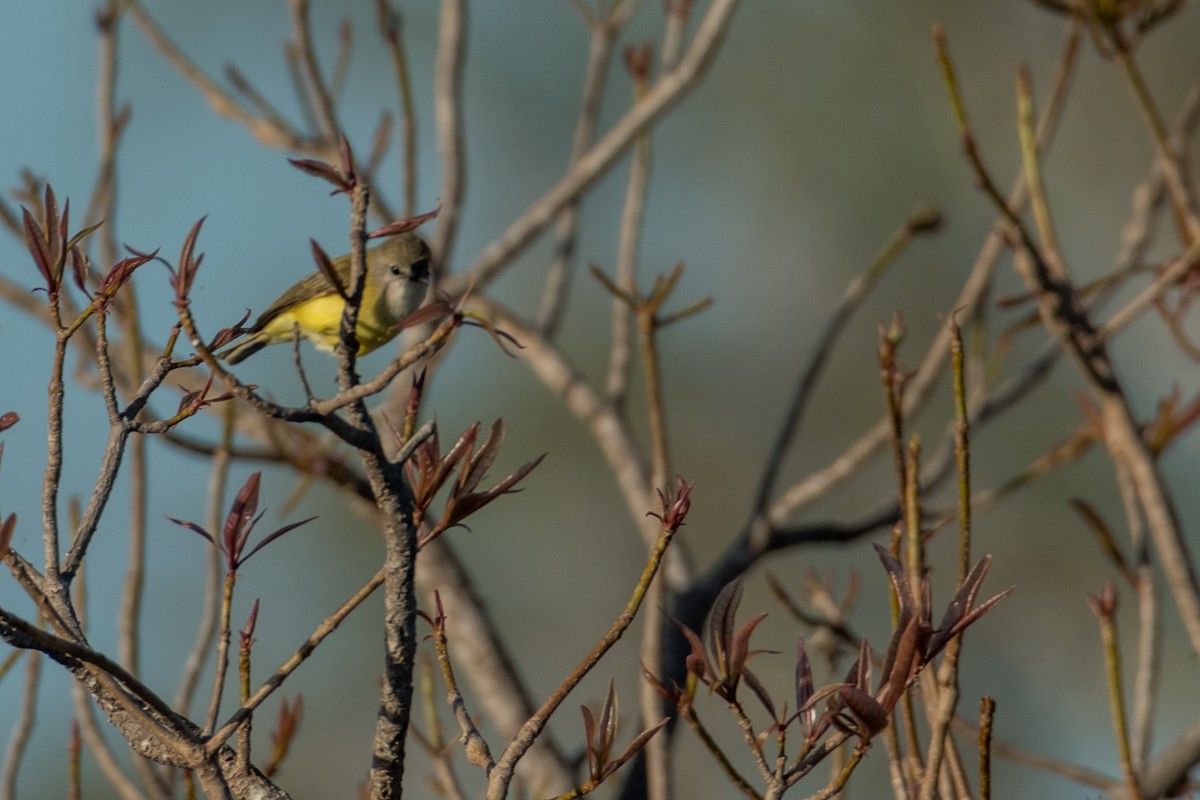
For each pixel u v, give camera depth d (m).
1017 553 19.22
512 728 9.77
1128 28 9.09
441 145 10.41
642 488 10.55
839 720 4.60
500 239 10.69
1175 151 9.09
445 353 10.11
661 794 6.92
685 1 10.87
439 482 4.75
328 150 10.23
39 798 15.61
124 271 4.69
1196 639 7.40
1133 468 7.79
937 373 9.72
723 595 4.69
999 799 17.72
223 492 8.16
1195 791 7.41
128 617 7.88
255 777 4.85
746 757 16.80
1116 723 6.14
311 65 10.24
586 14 11.66
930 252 21.22
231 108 10.87
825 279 21.64
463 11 10.41
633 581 19.84
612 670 19.47
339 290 4.51
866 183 21.67
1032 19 22.16
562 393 10.91
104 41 9.98
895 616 5.51
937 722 5.09
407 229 4.50
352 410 4.53
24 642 4.24
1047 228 8.09
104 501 4.82
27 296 10.55
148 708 4.81
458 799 6.98
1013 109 21.86
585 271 20.59
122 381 9.16
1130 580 7.71
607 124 21.23
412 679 4.86
